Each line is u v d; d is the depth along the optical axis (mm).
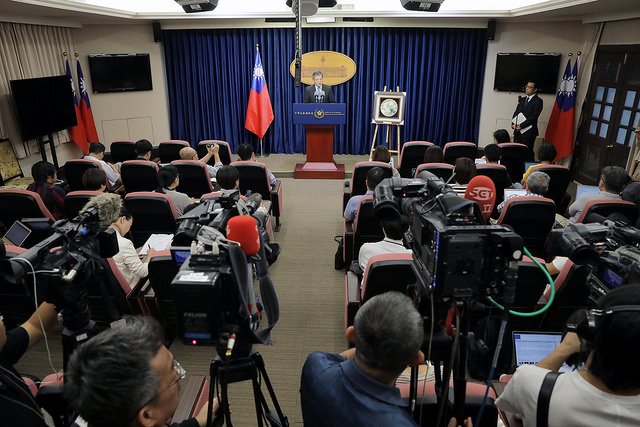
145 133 9078
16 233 2520
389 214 1555
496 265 1134
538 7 6727
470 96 8789
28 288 1399
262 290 1484
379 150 5129
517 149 5828
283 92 8797
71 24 7730
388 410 1066
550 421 1058
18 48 6613
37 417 1237
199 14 7891
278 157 8914
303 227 5457
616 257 1282
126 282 2834
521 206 3377
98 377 883
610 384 986
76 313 1405
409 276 2432
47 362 3014
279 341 3266
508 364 1377
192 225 1555
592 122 7398
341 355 1340
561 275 2512
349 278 2953
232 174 3941
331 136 7453
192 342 1271
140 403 900
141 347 934
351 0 8133
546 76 7953
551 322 2715
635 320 938
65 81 7270
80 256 1416
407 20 8125
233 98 8906
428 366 1942
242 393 2723
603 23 7059
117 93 8648
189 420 1447
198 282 1185
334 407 1121
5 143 6156
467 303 1191
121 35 8430
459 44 8414
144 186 4891
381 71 8617
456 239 1104
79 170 5305
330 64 8500
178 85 8883
